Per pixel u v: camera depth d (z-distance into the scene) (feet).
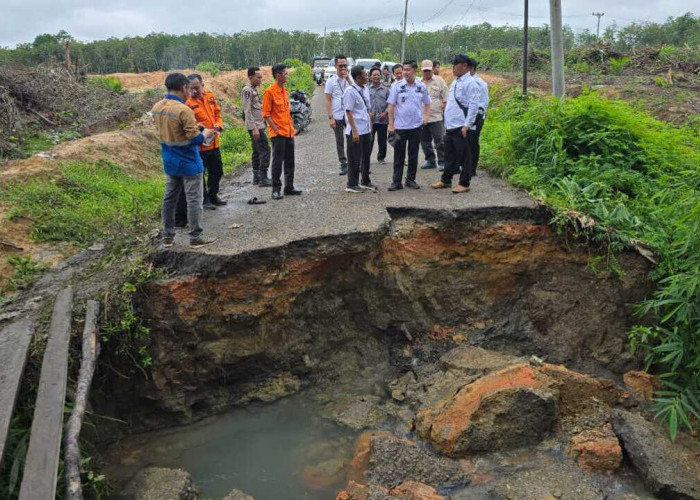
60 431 14.37
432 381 21.90
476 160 29.04
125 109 51.70
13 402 14.66
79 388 15.87
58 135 41.60
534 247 24.29
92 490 16.47
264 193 29.66
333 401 22.41
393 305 24.06
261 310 20.94
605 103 30.86
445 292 24.56
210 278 20.10
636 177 27.78
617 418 19.26
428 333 24.53
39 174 30.94
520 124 31.65
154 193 32.76
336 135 32.94
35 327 18.25
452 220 23.91
